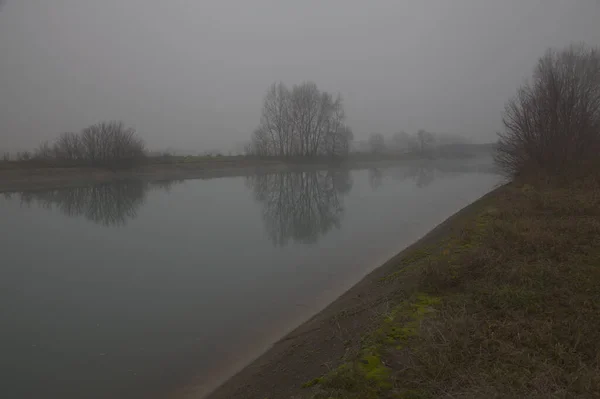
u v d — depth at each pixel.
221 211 19.97
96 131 36.72
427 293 5.56
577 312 4.38
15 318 7.69
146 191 28.56
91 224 17.38
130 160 37.16
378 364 3.92
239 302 8.11
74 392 5.24
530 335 4.02
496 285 5.30
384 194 24.52
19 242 14.18
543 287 5.04
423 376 3.60
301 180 35.97
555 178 12.70
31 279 10.03
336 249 11.90
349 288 8.30
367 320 5.41
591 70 20.31
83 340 6.73
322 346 5.14
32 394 5.22
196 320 7.34
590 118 14.52
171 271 10.46
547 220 8.08
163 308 7.99
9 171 31.00
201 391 5.03
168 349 6.29
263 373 4.94
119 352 6.27
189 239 14.18
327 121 50.12
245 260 11.27
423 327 4.46
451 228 10.49
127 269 10.74
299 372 4.59
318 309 7.34
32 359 6.14
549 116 14.35
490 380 3.42
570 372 3.47
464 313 4.63
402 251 10.57
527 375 3.45
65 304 8.37
